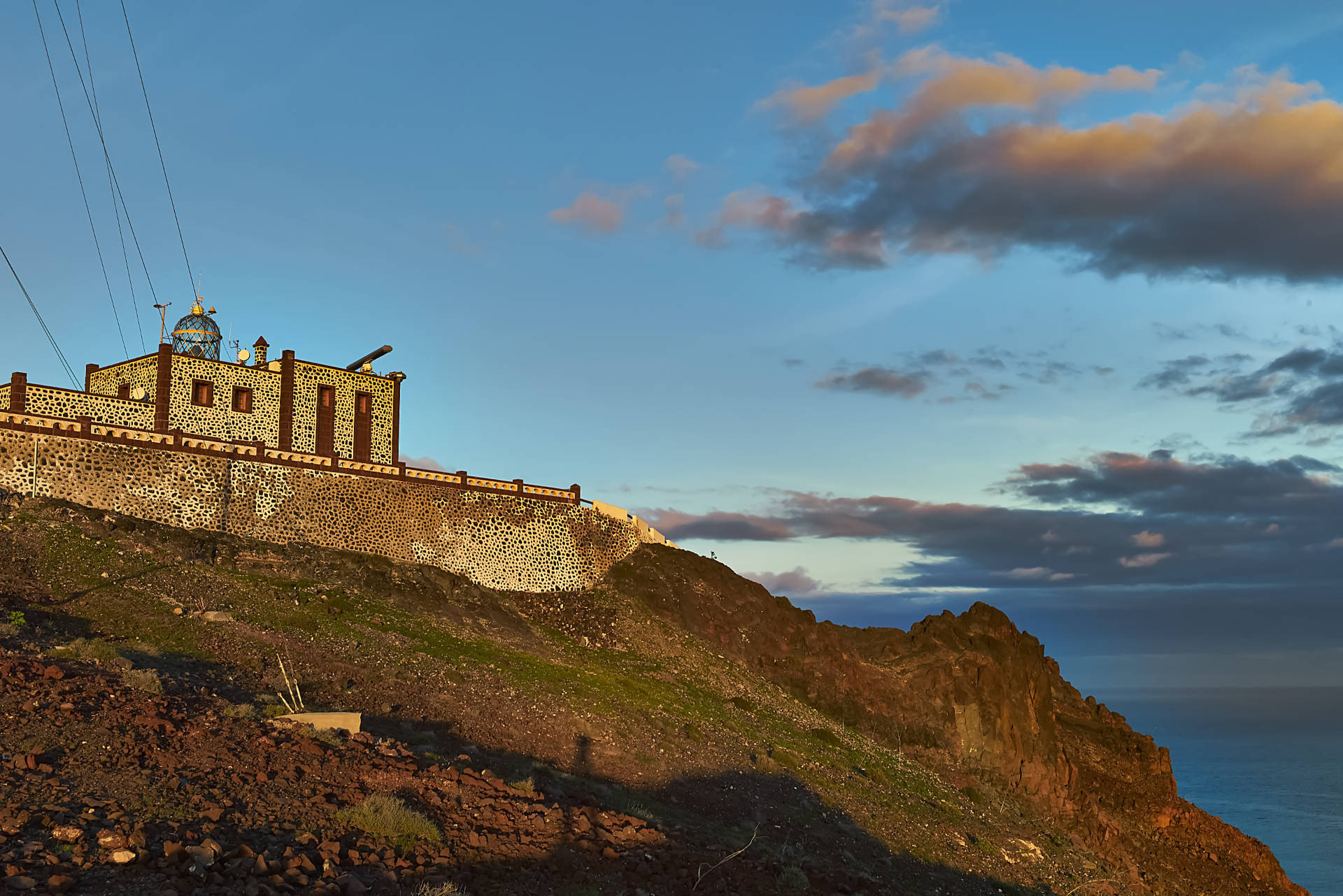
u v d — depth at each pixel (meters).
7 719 18.95
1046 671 72.94
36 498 39.75
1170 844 68.19
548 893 16.89
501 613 51.03
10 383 44.28
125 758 18.16
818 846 32.06
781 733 47.06
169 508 43.16
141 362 49.53
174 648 30.98
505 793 21.20
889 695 59.50
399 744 23.59
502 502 55.38
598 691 40.88
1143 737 72.69
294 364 53.00
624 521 62.62
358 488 49.41
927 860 36.09
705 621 58.53
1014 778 60.62
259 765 19.27
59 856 13.98
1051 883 41.16
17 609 30.61
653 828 22.33
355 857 16.06
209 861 14.61
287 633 35.56
